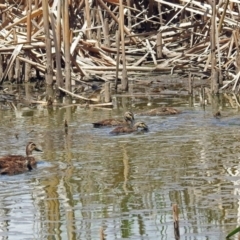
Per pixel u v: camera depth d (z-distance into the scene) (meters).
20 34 27.92
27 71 27.88
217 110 21.62
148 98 24.28
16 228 12.16
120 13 25.25
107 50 28.67
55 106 23.25
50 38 25.34
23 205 13.27
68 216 12.63
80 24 29.77
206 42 27.98
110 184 14.38
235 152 16.55
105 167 15.62
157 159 16.17
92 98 24.03
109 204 13.19
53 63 27.47
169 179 14.60
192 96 24.36
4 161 15.46
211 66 25.05
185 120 20.33
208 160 15.92
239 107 22.02
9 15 28.61
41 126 20.17
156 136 18.48
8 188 14.34
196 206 12.91
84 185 14.38
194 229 11.83
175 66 27.91
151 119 20.66
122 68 25.70
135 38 29.52
